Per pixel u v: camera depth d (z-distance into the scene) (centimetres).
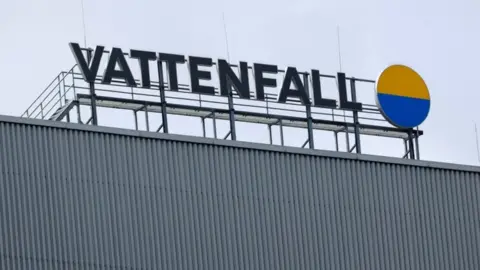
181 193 7750
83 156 7594
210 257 7725
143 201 7656
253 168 7931
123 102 8075
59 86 8044
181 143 7812
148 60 8175
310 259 7938
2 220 7362
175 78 8188
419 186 8306
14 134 7494
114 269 7519
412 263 8175
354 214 8100
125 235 7581
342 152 8156
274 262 7850
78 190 7544
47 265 7394
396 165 8288
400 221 8206
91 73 8031
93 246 7500
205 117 8238
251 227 7844
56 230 7450
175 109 8175
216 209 7794
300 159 8056
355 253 8050
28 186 7450
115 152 7669
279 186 7962
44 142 7538
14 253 7350
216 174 7844
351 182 8138
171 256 7650
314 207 8012
